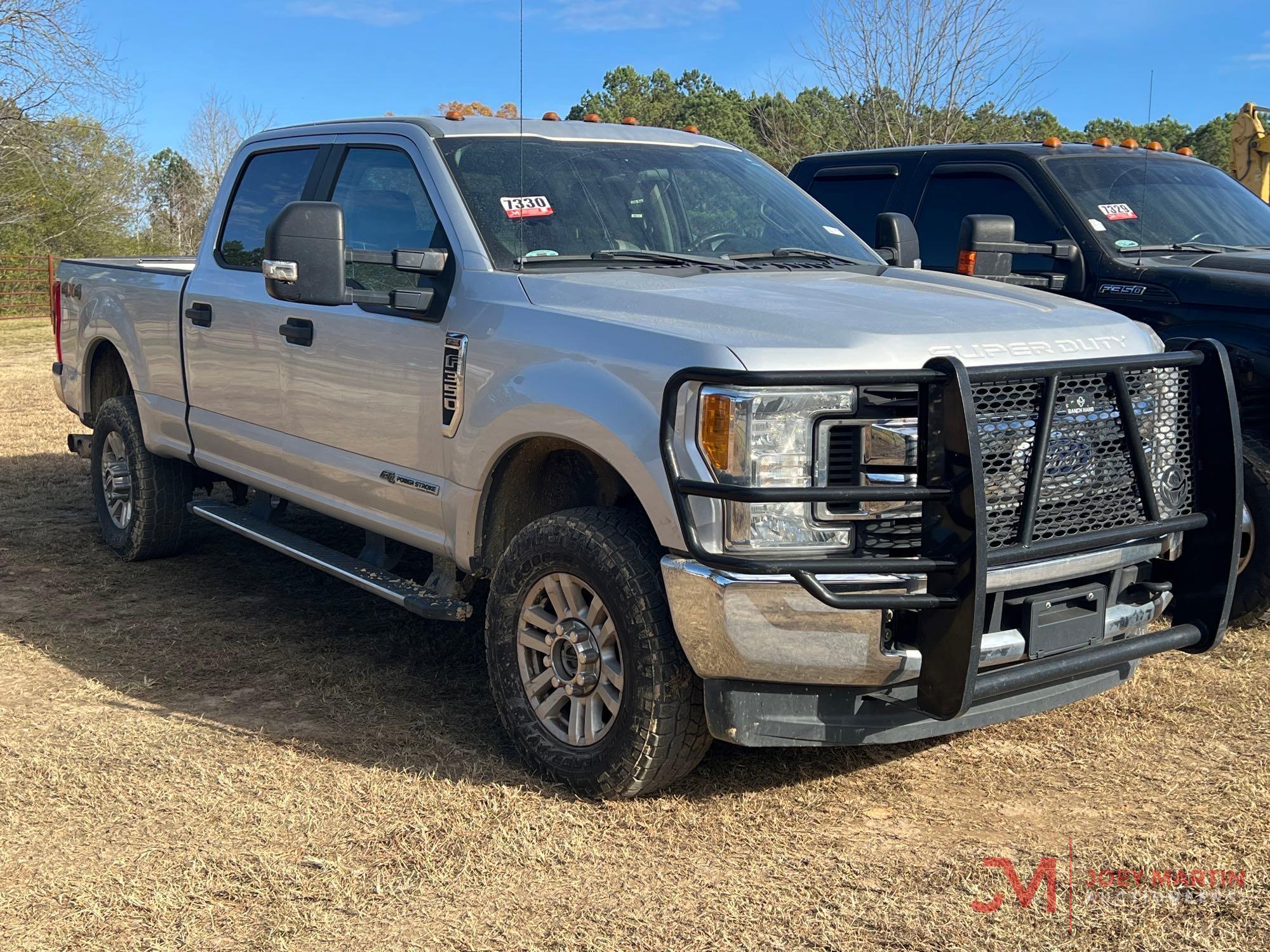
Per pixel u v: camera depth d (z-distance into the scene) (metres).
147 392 6.02
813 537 3.15
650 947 2.84
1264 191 9.30
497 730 4.19
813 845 3.35
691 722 3.46
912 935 2.88
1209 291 5.36
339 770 3.81
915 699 3.32
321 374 4.68
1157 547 3.59
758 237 4.67
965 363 3.23
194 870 3.17
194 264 6.77
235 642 5.15
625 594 3.43
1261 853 3.27
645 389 3.33
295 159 5.24
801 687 3.33
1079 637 3.42
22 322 27.22
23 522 7.33
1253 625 5.28
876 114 19.78
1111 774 3.83
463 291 4.05
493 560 4.08
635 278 3.91
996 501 3.19
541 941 2.87
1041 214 6.25
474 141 4.50
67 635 5.20
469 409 3.93
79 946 2.84
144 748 3.99
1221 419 3.58
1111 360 3.35
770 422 3.12
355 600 5.79
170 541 6.33
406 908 3.01
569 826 3.45
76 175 36.69
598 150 4.70
